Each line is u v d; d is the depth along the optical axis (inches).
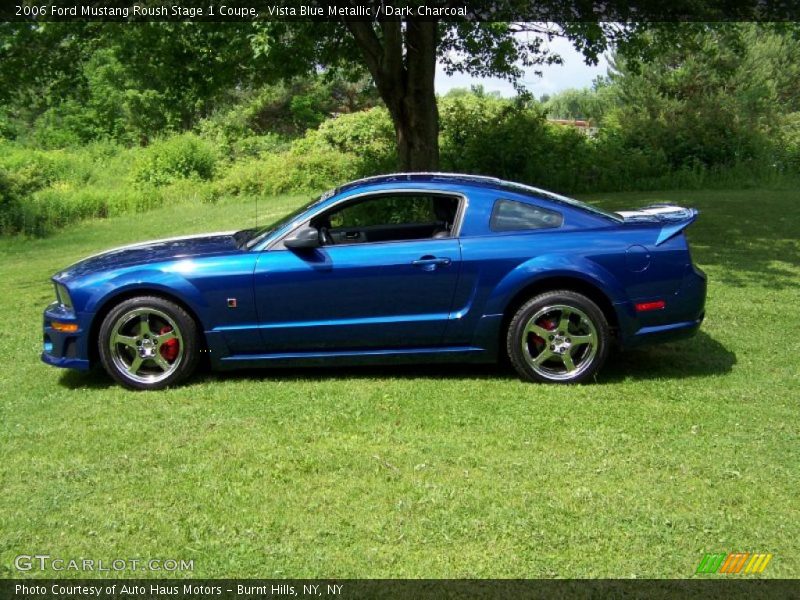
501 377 224.7
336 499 151.6
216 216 779.4
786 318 282.5
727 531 137.6
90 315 220.2
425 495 151.8
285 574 127.3
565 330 215.5
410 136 477.1
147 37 476.4
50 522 145.1
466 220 220.2
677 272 216.5
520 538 136.1
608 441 175.9
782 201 627.8
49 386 230.5
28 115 1465.3
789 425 184.2
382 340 220.5
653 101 1095.6
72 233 756.0
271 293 217.9
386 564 129.3
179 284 217.5
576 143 846.5
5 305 373.7
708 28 600.1
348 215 225.9
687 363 234.1
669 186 797.2
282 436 183.0
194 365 222.7
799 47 1382.9
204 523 143.6
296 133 1534.2
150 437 185.0
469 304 217.0
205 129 1285.7
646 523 140.4
